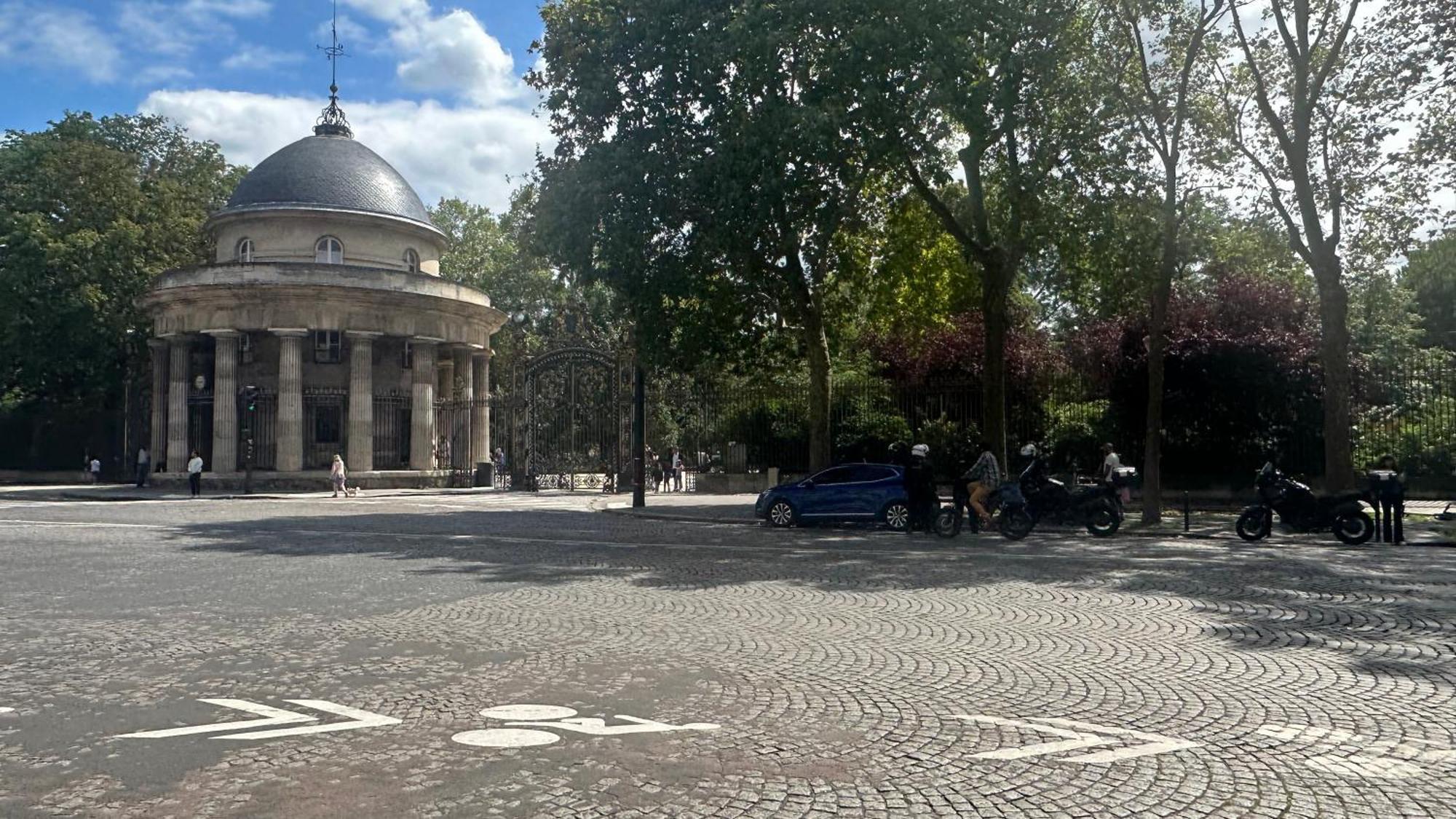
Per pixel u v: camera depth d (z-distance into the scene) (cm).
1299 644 913
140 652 881
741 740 618
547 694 733
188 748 600
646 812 499
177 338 4353
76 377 5228
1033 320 4194
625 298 2495
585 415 4400
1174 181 2278
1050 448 3080
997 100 2181
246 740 616
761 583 1329
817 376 2634
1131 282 2373
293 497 3781
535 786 536
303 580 1352
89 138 5372
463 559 1612
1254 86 2483
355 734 630
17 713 682
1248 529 1967
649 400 4031
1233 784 543
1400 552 1736
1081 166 2266
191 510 2978
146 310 4562
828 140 2084
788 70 2239
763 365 2953
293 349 4234
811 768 567
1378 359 3120
